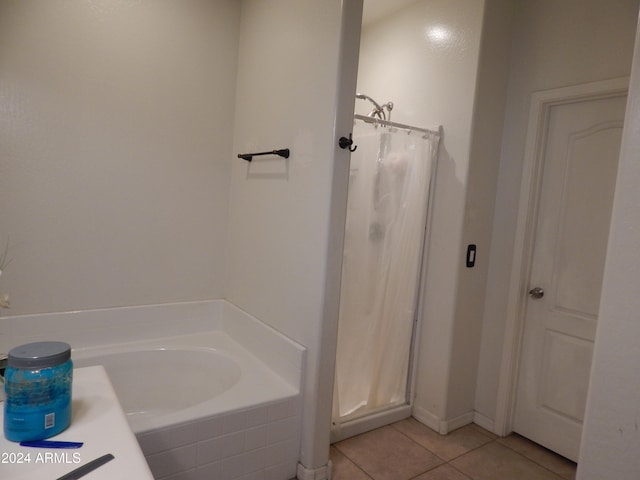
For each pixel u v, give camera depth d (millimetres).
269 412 1826
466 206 2354
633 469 895
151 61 2223
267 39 2203
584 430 984
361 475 2020
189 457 1643
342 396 2396
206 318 2555
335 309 1856
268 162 2184
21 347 967
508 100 2453
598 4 2076
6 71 1866
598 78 2070
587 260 2164
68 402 974
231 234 2555
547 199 2336
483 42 2277
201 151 2434
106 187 2162
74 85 2029
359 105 3100
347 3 1711
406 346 2570
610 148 2084
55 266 2072
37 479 793
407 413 2605
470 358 2539
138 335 2328
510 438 2441
